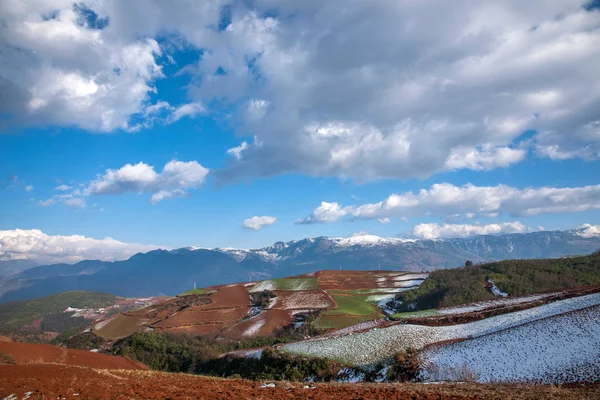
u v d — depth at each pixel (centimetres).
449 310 7569
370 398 2208
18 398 2103
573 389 2944
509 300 7519
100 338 10081
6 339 5903
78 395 2139
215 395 2194
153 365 7644
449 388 2755
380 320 7688
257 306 11994
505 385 2995
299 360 5403
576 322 4994
